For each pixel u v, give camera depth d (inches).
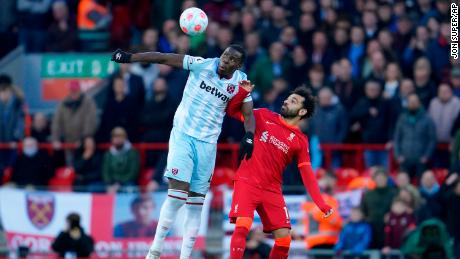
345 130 2977.4
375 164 2974.9
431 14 3257.9
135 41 3435.0
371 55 3083.2
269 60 3093.0
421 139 2903.5
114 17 3440.0
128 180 2952.8
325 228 2650.1
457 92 3051.2
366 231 2605.8
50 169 3041.3
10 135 3161.9
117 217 2770.7
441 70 3122.5
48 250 2785.4
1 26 3503.9
